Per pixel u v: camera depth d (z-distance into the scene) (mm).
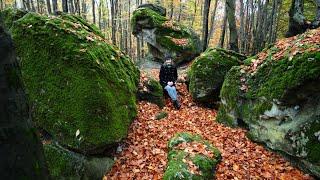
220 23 40594
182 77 10828
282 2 18906
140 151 5793
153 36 16125
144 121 7051
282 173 5410
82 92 5195
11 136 1572
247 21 22500
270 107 5977
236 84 7145
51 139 5207
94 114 5129
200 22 34188
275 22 17094
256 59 7148
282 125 5812
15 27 5641
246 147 6289
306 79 5367
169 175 4688
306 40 6250
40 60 5453
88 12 40188
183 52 15555
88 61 5473
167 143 6141
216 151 5602
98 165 5086
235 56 9203
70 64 5398
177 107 8664
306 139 5332
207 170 4953
